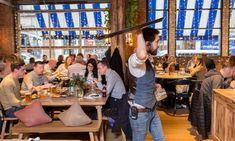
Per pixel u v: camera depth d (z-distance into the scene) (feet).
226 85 13.53
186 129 16.52
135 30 7.70
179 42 38.29
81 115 12.19
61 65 26.96
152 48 7.89
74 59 26.71
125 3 20.26
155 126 8.95
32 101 13.19
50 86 15.37
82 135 15.37
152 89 8.25
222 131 11.98
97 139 12.69
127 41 22.12
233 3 36.52
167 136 15.21
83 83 14.55
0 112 13.87
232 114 10.78
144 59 7.69
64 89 15.74
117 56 17.16
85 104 12.73
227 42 36.83
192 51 38.27
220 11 37.27
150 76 8.11
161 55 37.70
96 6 36.81
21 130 11.72
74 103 12.57
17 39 37.35
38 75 16.71
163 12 37.70
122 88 14.21
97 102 12.72
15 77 14.44
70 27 37.76
